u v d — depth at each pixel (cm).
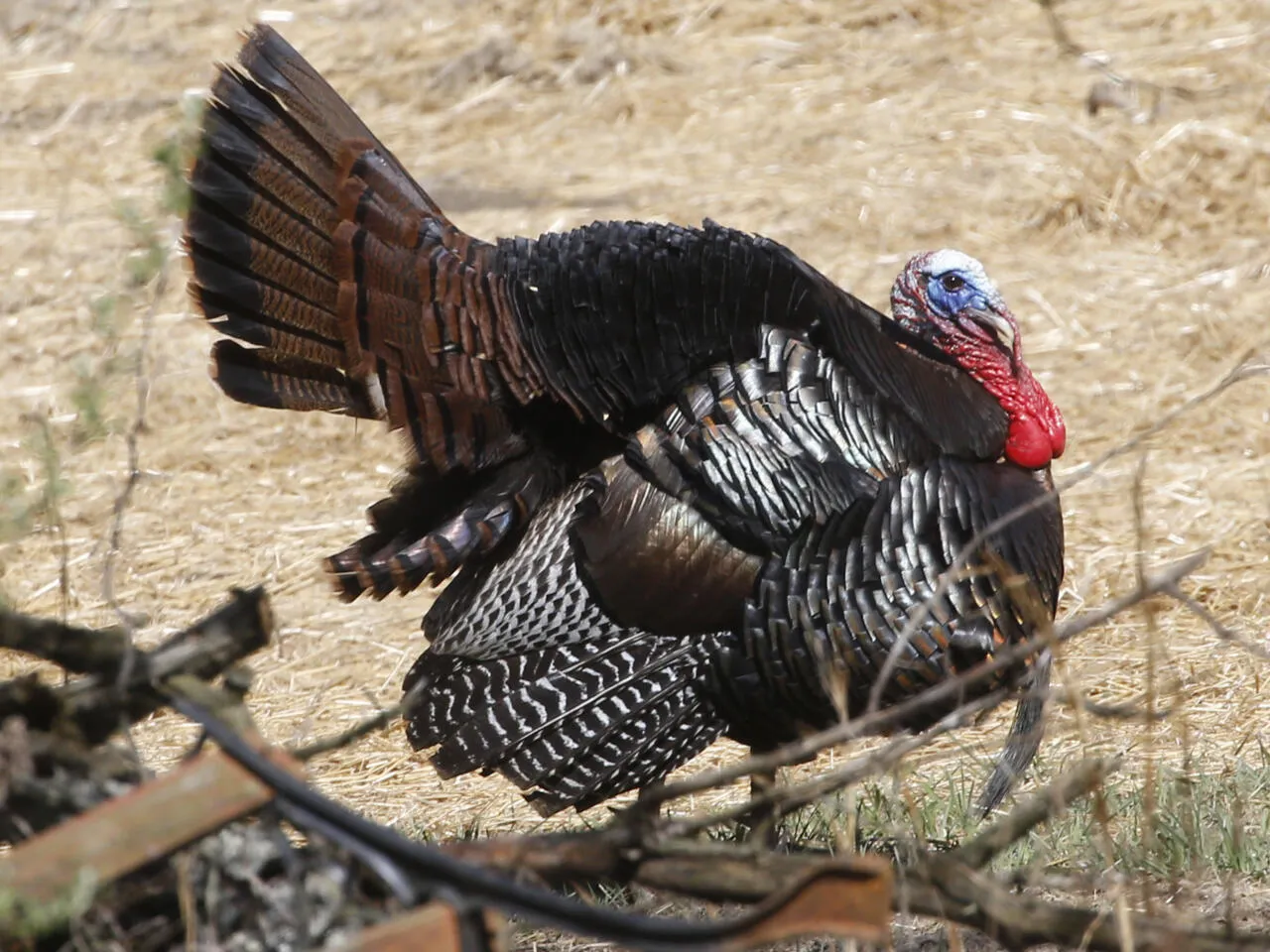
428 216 1670
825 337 1653
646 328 1648
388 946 873
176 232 1527
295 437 2955
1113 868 1477
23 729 947
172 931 958
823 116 4150
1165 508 2612
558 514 1675
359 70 4506
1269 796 1702
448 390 1656
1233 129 3791
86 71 4597
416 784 1980
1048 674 1666
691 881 966
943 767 1884
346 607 2433
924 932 1404
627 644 1647
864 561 1590
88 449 2884
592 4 4709
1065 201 3628
